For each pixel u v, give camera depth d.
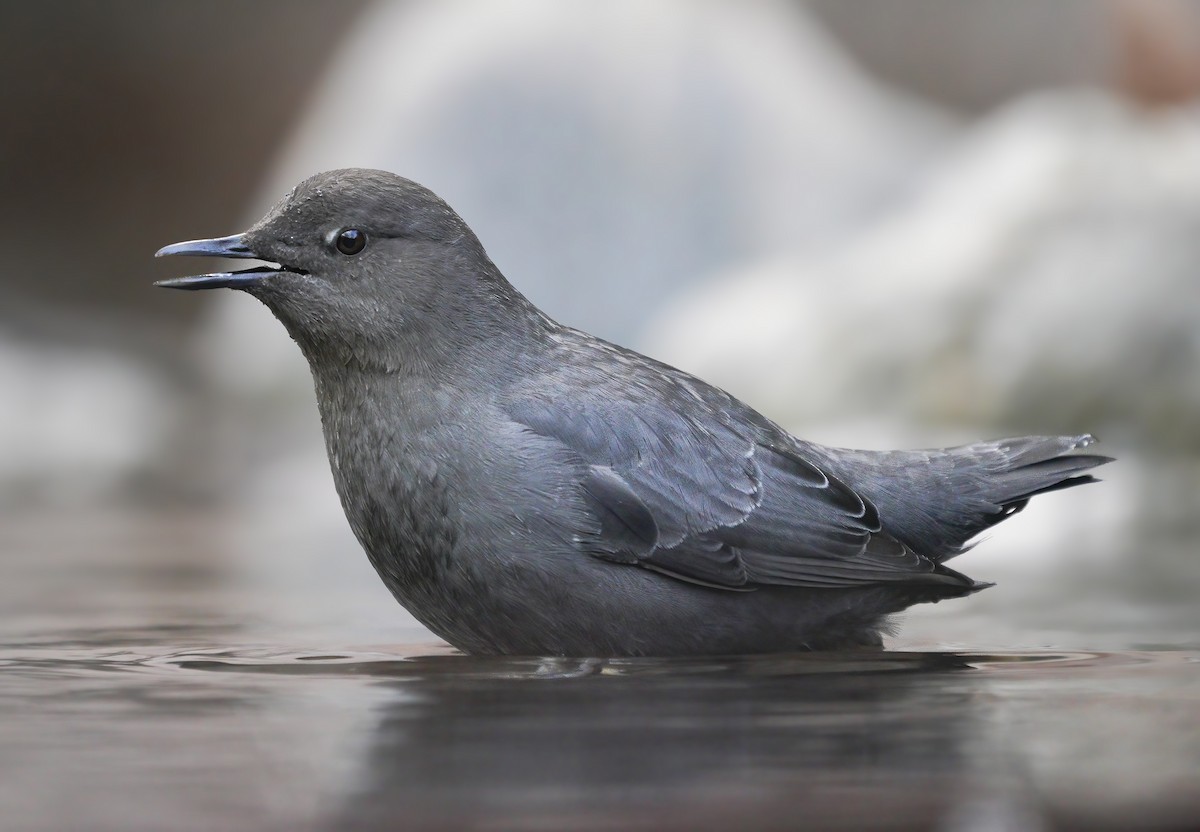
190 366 25.25
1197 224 17.08
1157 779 3.95
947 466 7.64
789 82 24.05
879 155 23.66
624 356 7.22
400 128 23.36
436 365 6.78
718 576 6.76
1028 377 16.67
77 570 10.43
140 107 33.81
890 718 4.79
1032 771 4.00
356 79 24.58
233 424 21.80
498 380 6.83
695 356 18.39
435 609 6.76
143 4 33.81
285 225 6.90
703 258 22.89
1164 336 16.44
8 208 33.62
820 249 21.70
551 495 6.55
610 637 6.70
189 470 19.20
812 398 17.36
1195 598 8.67
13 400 21.88
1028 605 8.43
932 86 29.89
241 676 5.85
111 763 4.14
